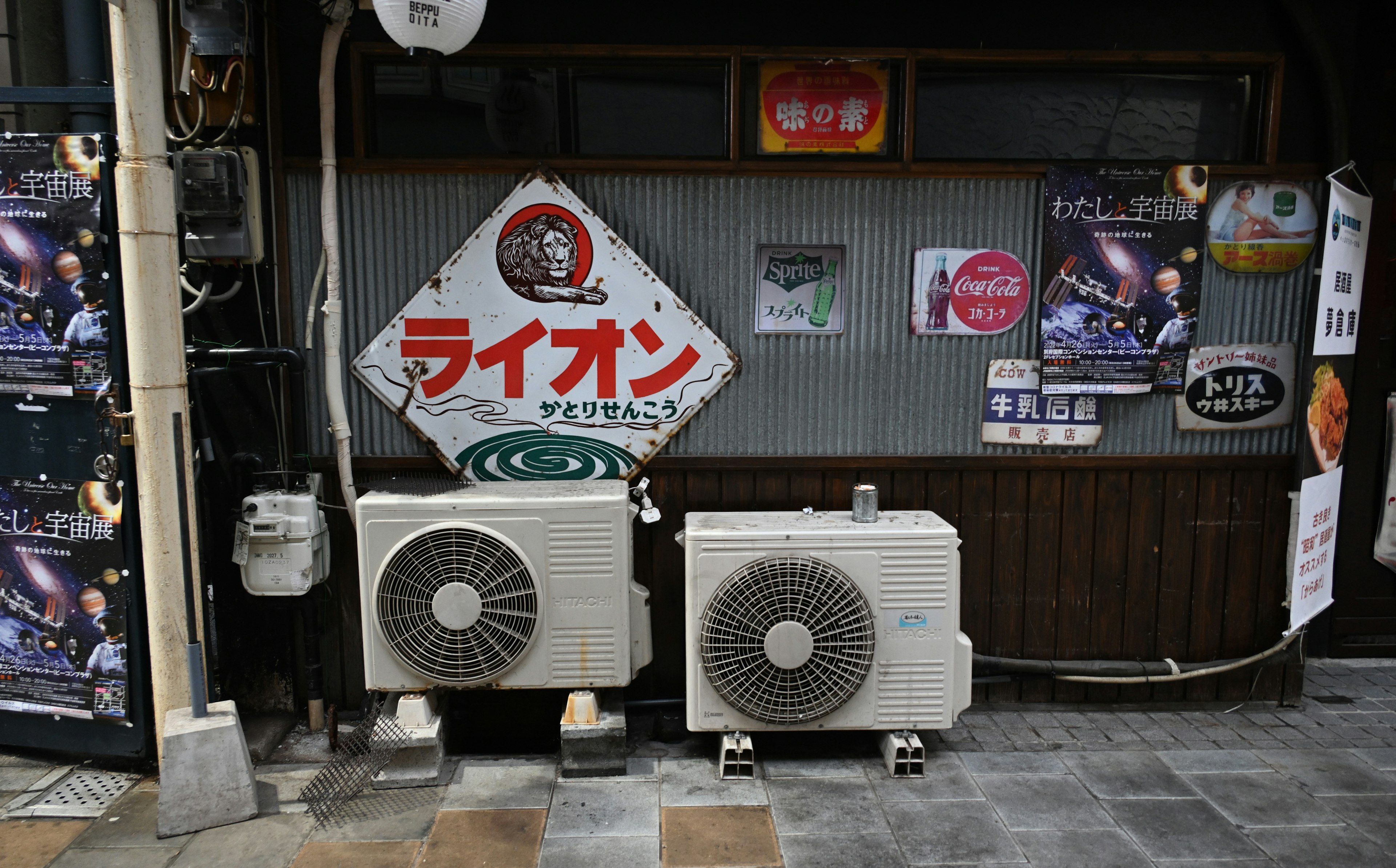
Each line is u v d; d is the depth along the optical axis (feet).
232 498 12.44
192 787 10.00
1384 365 14.40
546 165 12.28
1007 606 13.33
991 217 12.62
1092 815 10.33
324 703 12.88
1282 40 12.42
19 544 11.14
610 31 12.22
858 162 12.42
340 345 12.35
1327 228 12.01
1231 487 13.19
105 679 11.10
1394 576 14.89
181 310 10.62
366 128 12.36
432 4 9.63
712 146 12.67
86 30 10.72
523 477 12.86
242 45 11.21
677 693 13.33
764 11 12.25
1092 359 12.75
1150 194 12.48
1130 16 12.38
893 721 11.41
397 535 11.11
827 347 12.82
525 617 11.21
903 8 12.30
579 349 12.61
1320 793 10.83
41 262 10.52
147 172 10.03
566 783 11.10
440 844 9.73
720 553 11.10
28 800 10.69
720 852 9.55
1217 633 13.47
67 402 10.75
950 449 13.07
